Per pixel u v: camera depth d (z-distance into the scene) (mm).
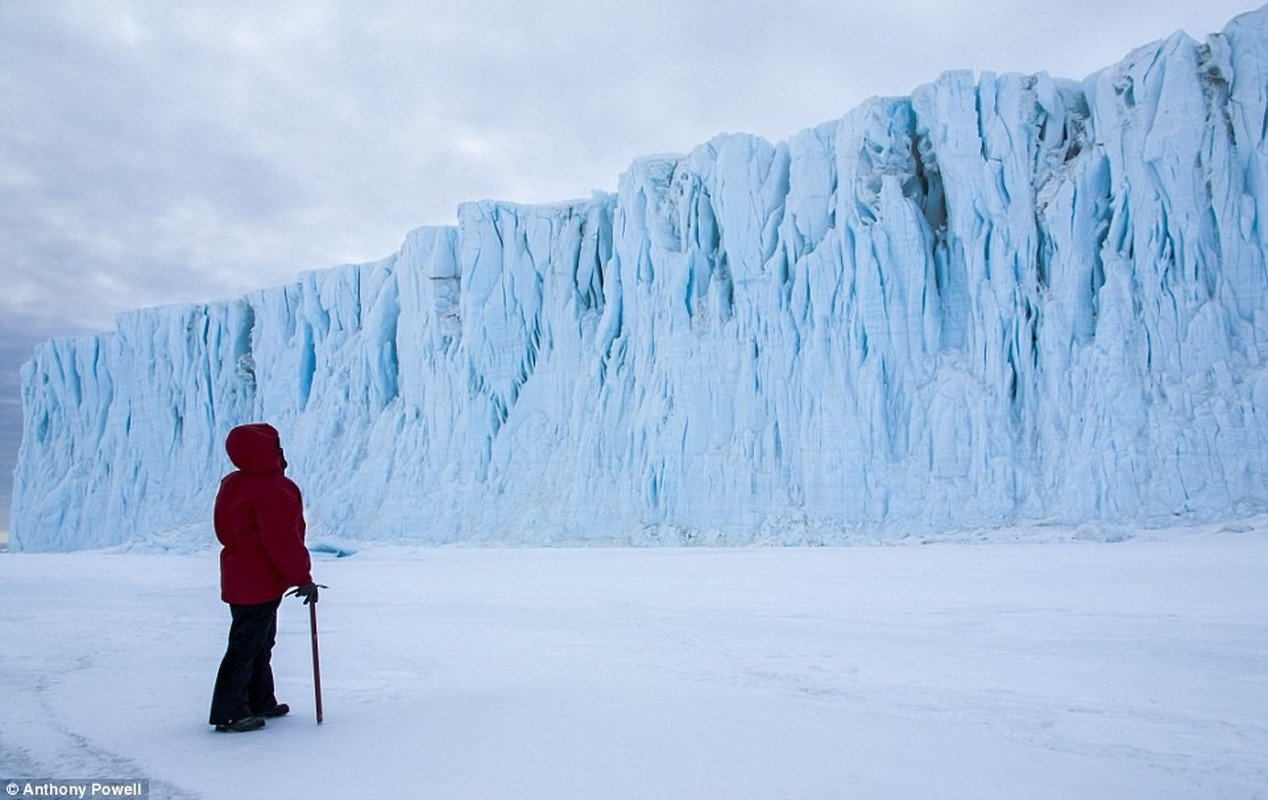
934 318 28719
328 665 5555
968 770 2953
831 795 2650
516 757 3100
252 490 3930
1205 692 4430
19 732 3783
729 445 31531
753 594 9953
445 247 41188
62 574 18125
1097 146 27094
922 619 7406
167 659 6098
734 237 32406
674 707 3979
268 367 48875
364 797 2668
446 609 9141
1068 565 12828
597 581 12664
